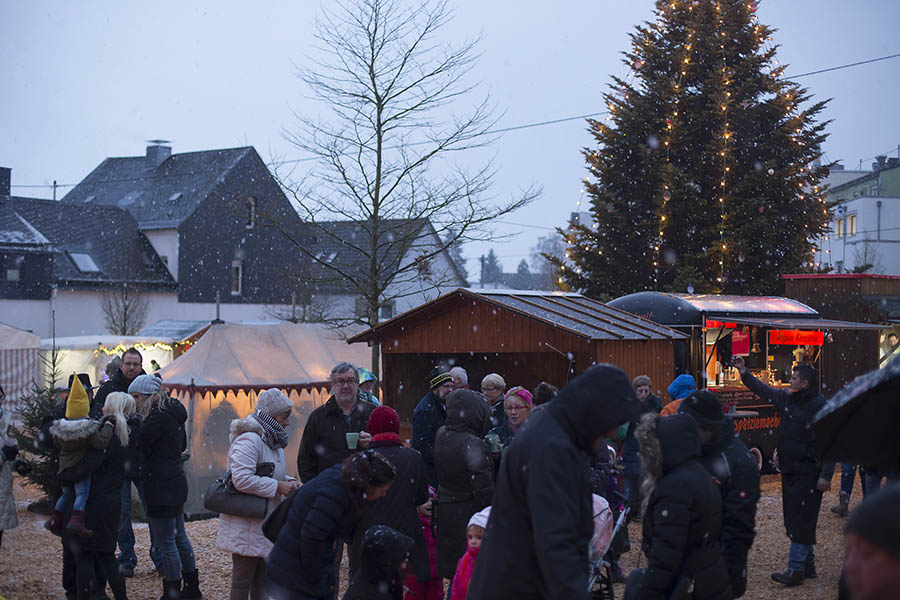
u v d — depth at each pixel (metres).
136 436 6.91
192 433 11.96
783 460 7.91
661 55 28.48
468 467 6.22
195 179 46.00
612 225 27.45
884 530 1.62
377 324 16.47
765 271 27.31
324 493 4.75
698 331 14.70
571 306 14.77
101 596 7.05
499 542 3.44
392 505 5.79
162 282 42.50
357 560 5.86
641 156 27.31
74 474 6.55
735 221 27.19
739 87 27.66
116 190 48.34
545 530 3.21
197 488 11.95
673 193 26.86
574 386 3.42
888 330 21.09
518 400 7.27
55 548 9.78
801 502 7.83
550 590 3.19
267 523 5.11
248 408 12.56
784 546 9.58
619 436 7.74
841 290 22.86
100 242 42.97
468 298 13.92
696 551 4.33
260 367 13.01
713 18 28.77
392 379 16.64
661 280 27.55
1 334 25.66
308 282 21.66
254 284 45.91
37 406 12.25
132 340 27.02
